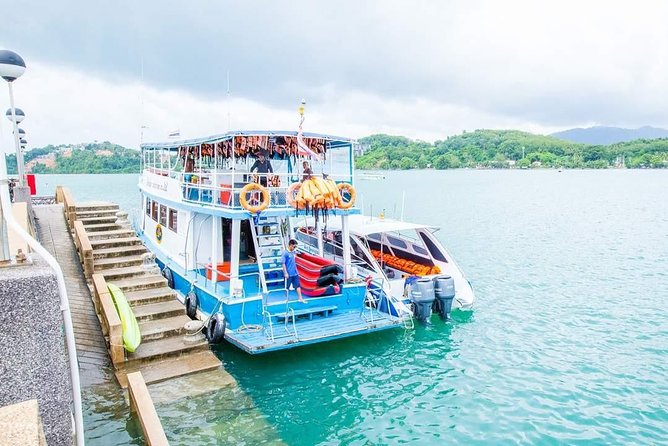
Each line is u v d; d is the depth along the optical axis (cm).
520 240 3525
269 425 982
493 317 1720
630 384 1216
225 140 1392
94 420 923
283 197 1437
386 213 5403
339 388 1179
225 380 1098
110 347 1122
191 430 948
